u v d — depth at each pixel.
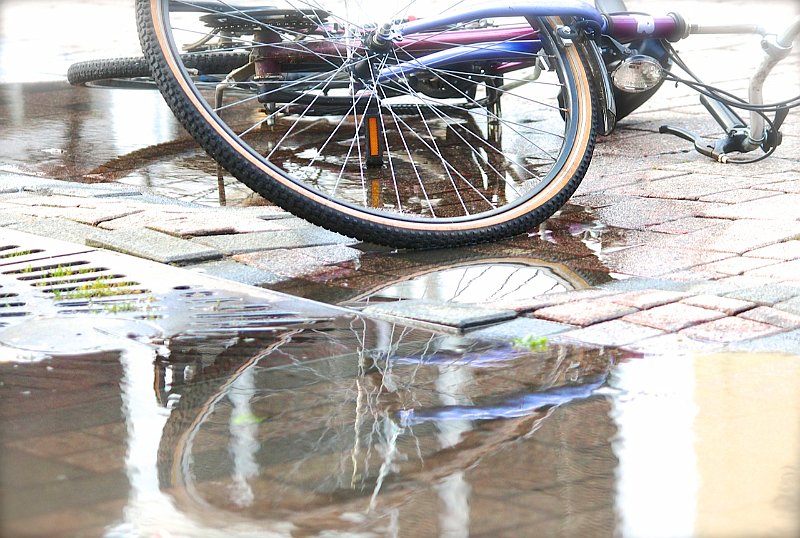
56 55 9.18
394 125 5.78
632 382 2.25
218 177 4.75
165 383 2.28
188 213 3.95
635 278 3.11
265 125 5.82
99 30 11.33
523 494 1.72
